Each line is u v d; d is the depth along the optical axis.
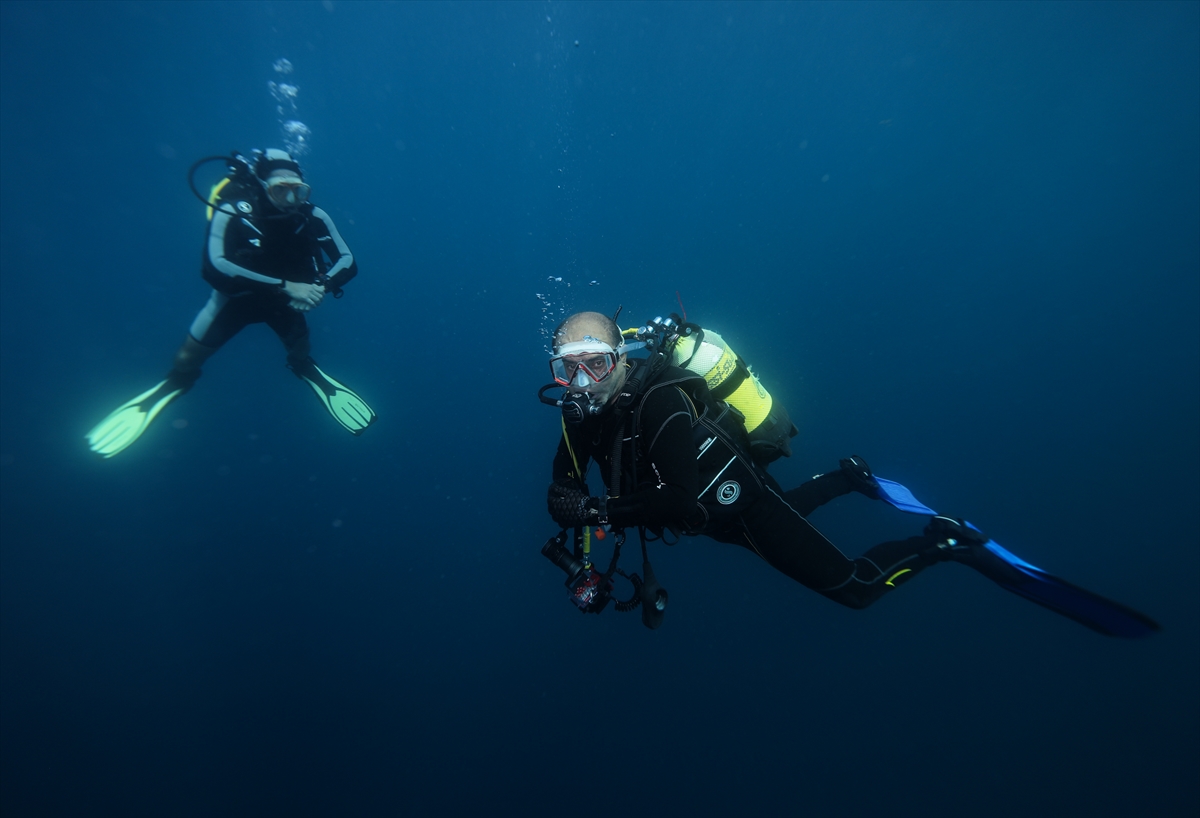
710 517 2.48
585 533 2.47
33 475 13.56
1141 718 6.81
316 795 7.20
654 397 2.12
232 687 8.51
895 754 6.91
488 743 7.68
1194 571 8.55
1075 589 2.57
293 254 4.66
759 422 2.67
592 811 6.77
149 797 7.17
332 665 8.68
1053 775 6.41
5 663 8.84
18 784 7.22
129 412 5.13
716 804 6.66
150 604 10.12
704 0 21.61
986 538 2.95
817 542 2.71
